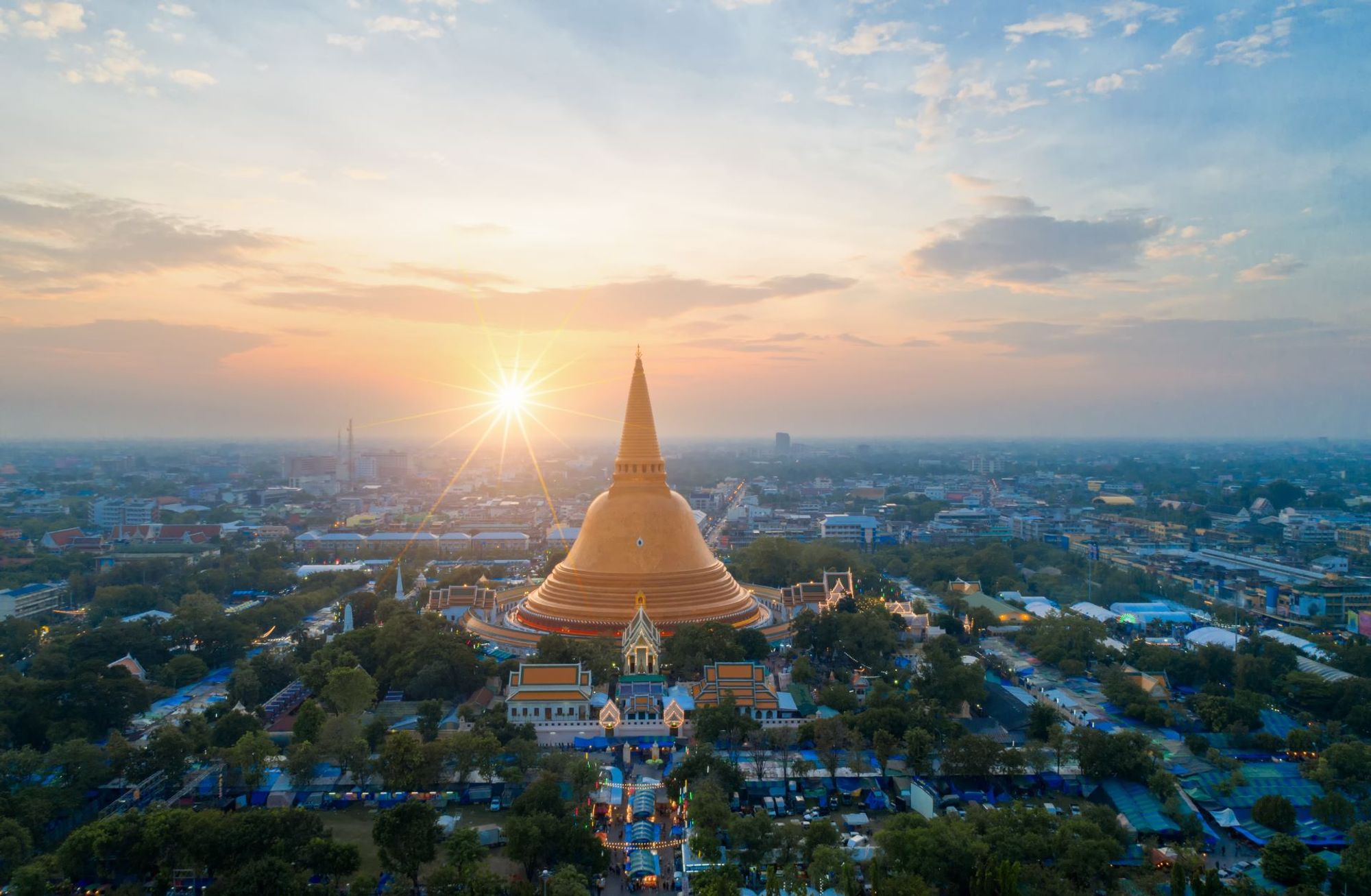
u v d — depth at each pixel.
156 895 133.88
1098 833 139.50
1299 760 185.00
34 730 186.75
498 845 151.25
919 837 135.12
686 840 150.25
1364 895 131.75
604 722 197.12
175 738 168.62
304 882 129.25
